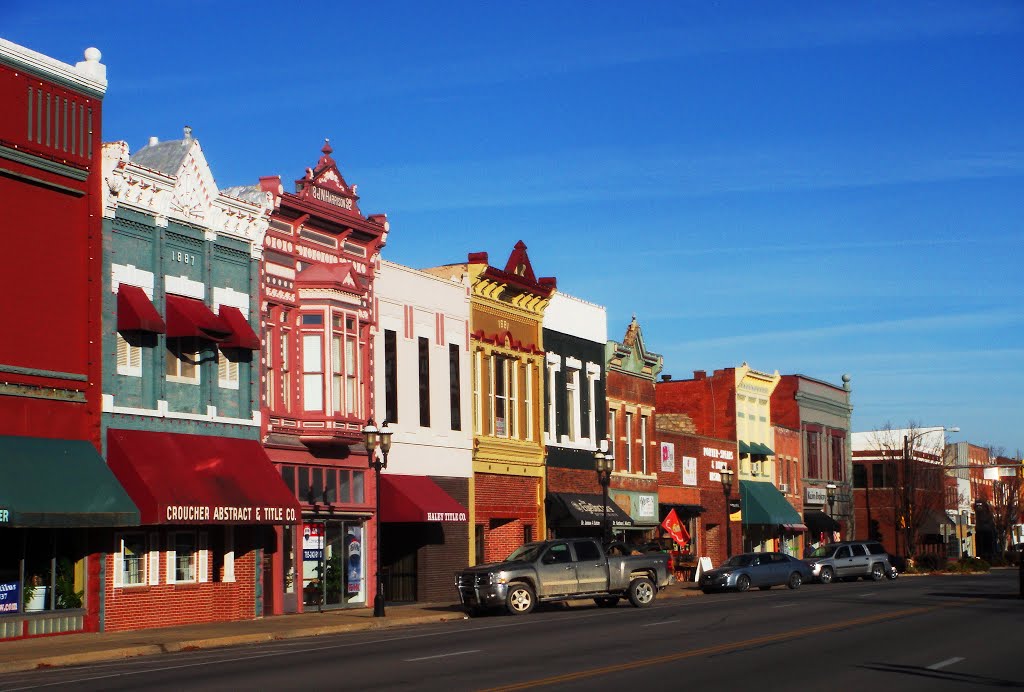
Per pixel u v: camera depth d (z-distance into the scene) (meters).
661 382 71.69
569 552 36.25
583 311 54.53
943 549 101.56
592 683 17.95
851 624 28.53
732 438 69.31
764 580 49.72
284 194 36.28
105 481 28.80
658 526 59.47
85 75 30.00
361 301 38.84
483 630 28.98
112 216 30.58
